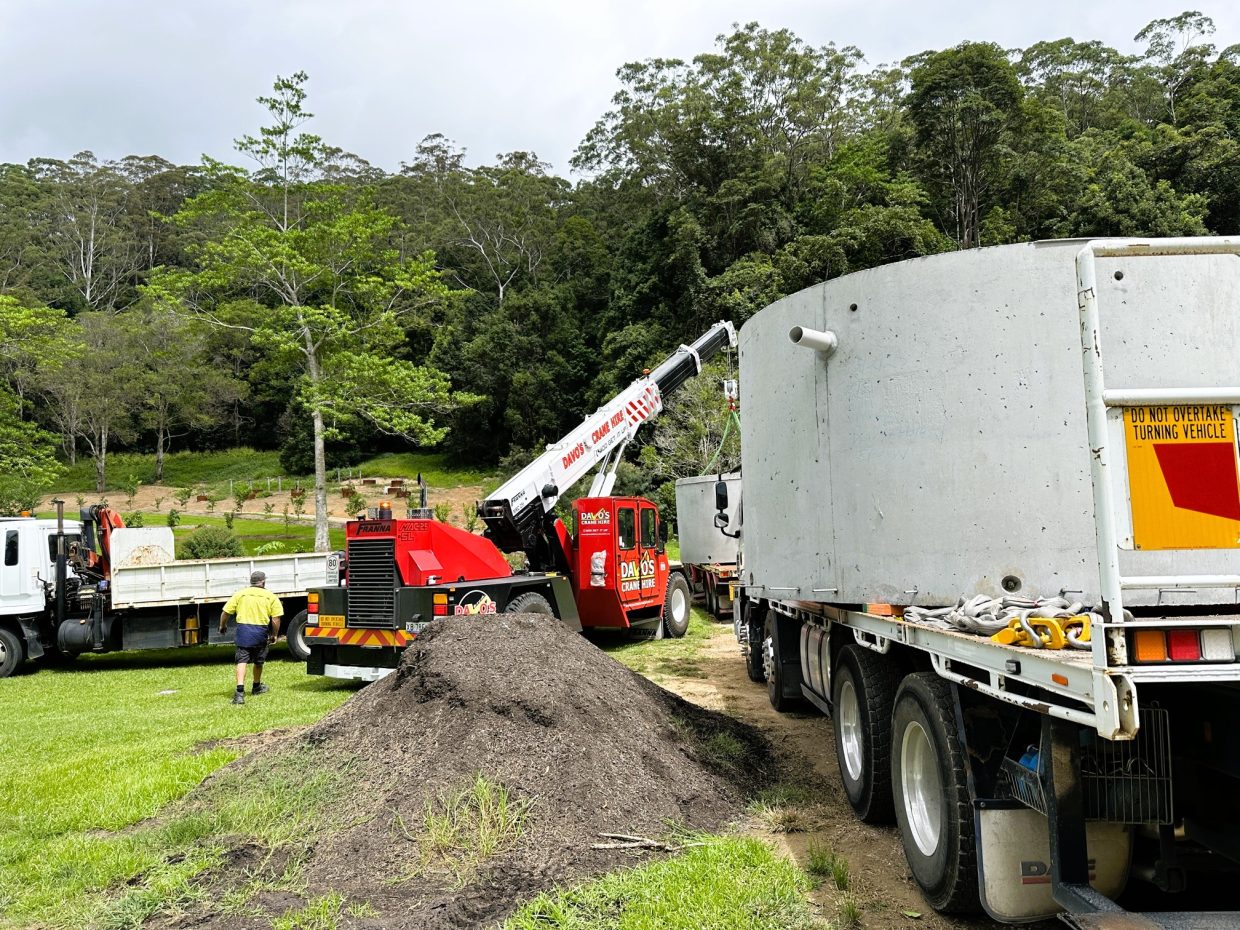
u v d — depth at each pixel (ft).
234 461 214.48
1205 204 140.97
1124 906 10.87
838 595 15.35
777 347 18.13
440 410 88.28
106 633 42.16
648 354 149.38
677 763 18.13
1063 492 12.59
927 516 13.55
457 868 13.66
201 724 26.86
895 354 14.15
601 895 12.76
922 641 12.69
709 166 171.32
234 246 79.46
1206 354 10.69
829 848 15.16
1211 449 8.50
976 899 11.73
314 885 13.47
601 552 39.78
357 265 86.53
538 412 183.73
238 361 216.54
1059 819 9.52
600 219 249.96
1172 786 9.98
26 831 17.04
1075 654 9.15
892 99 241.96
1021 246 13.10
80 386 168.55
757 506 20.20
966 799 11.68
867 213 146.20
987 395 13.11
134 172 334.03
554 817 15.05
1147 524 8.37
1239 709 9.17
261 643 31.48
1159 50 259.39
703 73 198.18
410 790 15.84
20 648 42.32
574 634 23.04
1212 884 10.79
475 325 203.00
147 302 235.20
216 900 13.20
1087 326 8.55
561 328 192.75
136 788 19.08
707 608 57.00
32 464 82.58
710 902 12.41
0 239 263.29
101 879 14.20
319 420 81.76
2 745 24.89
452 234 241.96
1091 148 176.76
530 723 17.22
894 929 11.97
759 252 150.71
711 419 93.61
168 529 47.37
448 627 21.15
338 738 18.92
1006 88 161.17
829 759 20.97
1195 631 8.02
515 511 36.91
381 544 31.12
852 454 14.92
